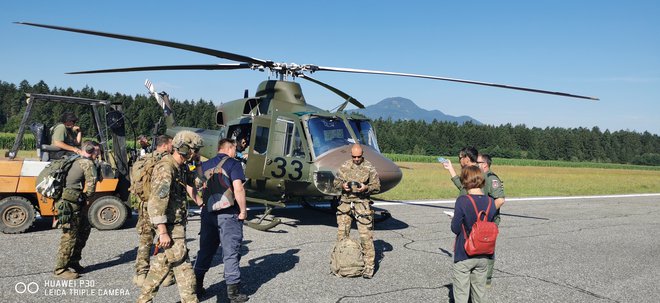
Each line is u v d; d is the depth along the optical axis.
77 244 5.09
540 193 17.59
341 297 4.71
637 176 38.19
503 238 8.24
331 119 8.45
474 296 3.88
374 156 8.02
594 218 11.11
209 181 4.32
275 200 10.09
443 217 10.38
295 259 6.16
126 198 7.83
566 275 5.86
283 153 7.95
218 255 6.18
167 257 3.80
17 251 5.95
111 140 8.24
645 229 9.70
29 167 7.03
